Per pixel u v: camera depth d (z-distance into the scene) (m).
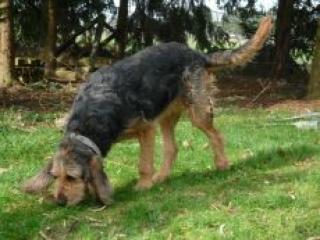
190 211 4.42
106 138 4.52
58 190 4.45
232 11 15.33
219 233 4.11
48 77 12.41
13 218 4.43
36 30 14.23
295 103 9.74
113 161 5.72
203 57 5.13
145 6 14.94
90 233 4.17
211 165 5.57
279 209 4.43
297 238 4.05
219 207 4.49
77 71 12.77
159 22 15.06
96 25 14.16
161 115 4.89
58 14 13.84
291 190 4.74
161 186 4.98
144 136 4.88
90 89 4.62
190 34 15.21
